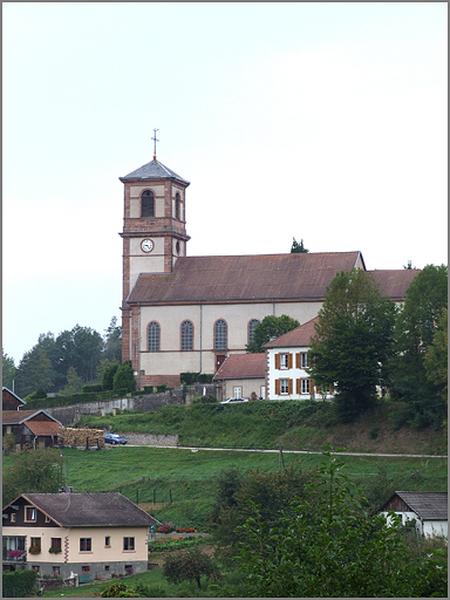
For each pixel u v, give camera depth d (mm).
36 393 178375
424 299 136750
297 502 44500
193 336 178500
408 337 136500
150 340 180000
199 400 160125
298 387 153750
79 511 103438
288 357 154625
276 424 144125
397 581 41594
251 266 183000
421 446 129500
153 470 136625
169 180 186625
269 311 176500
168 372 178625
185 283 182125
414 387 133500
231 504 103500
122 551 102938
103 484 133500
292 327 170250
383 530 42250
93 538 102250
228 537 91188
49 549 102000
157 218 186125
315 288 176250
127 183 187500
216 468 134125
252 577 42656
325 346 139375
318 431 139000
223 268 183750
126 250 186375
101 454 147000
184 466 136875
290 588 41906
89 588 93688
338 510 43250
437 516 92500
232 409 150000
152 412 156750
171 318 179250
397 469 122812
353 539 42156
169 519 117562
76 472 139500
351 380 138000
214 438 146125
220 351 177250
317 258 182125
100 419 159875
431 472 120312
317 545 42250
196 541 107062
